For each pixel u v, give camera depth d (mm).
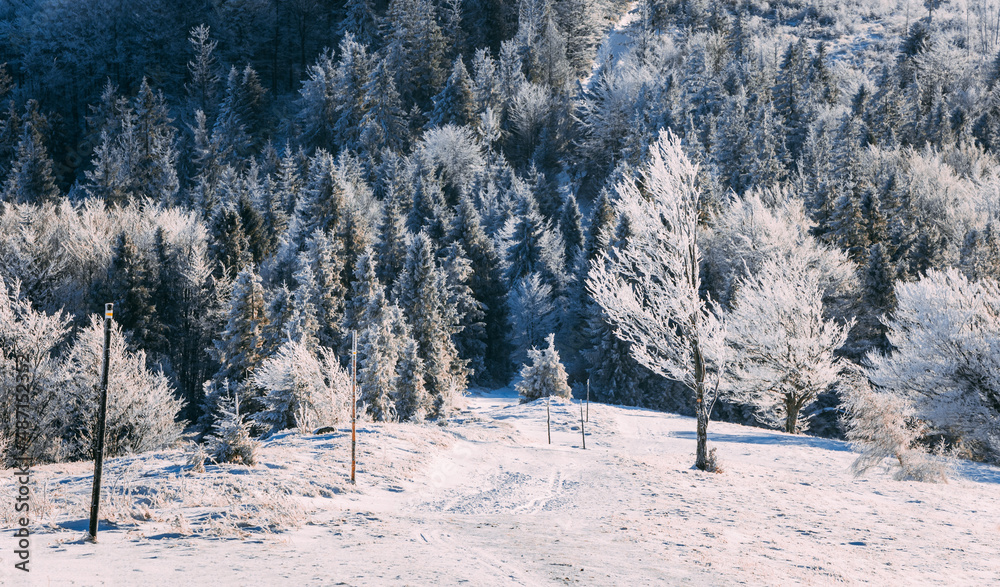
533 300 76000
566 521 12141
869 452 23672
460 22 160375
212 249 69750
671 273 27672
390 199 77125
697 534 11047
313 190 76750
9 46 143500
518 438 32688
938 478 22016
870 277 59156
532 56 139625
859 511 14914
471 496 15789
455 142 107062
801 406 42500
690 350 24547
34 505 10719
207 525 9625
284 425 27438
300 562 7340
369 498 14133
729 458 27609
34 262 56969
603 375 64125
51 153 110062
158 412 31938
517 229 81938
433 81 135375
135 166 101500
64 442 28641
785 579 7805
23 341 27656
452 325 68375
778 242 61156
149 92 110500
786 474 22625
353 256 72625
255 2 152375
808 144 103375
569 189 108125
